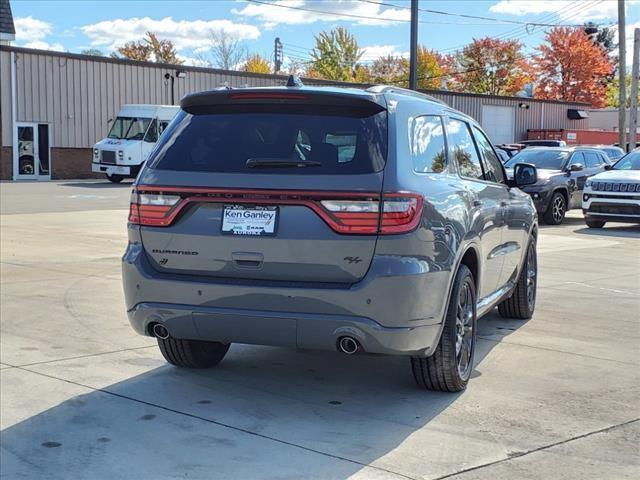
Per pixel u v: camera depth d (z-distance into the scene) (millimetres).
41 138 33562
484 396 5168
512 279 6969
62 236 13516
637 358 6180
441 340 4938
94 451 4188
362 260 4383
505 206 6355
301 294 4426
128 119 30047
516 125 51531
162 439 4363
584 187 16875
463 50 72688
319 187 4406
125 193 24500
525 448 4254
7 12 37250
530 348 6473
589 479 3859
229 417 4723
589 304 8406
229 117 4898
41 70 33188
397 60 78438
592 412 4863
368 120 4633
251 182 4531
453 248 4812
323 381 5492
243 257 4559
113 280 9281
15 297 8211
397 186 4398
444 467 3986
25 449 4211
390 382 5477
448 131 5559
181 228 4711
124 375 5562
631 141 33750
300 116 4746
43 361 5875
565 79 71688
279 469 3955
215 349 5785
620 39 32500
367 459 4086
